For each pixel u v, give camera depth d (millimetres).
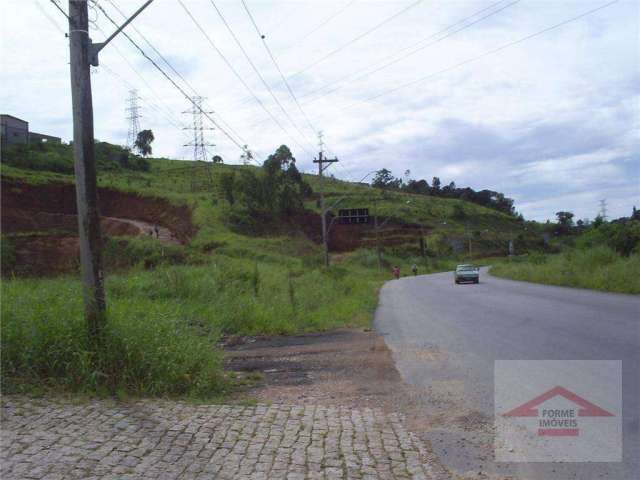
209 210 68562
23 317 7836
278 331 14992
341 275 39062
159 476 4621
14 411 6305
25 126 84375
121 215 73875
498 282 39719
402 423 6148
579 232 131375
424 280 53125
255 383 8477
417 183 161250
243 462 4957
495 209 168000
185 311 14094
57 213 63719
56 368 7410
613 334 11281
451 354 10258
